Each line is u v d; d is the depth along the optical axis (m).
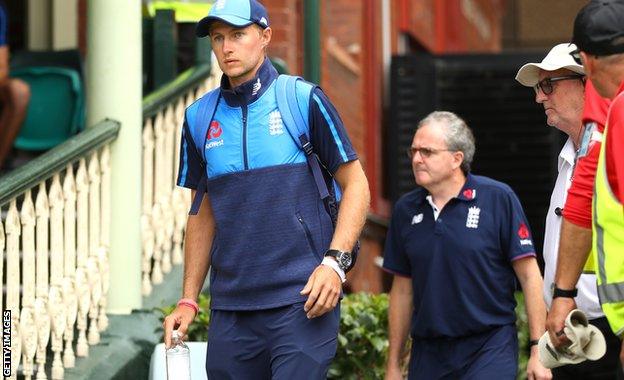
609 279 18.91
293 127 21.95
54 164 28.80
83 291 30.66
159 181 35.47
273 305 21.83
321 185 21.94
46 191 31.17
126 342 31.66
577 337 20.39
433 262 26.36
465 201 26.33
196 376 25.39
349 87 60.59
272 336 21.91
